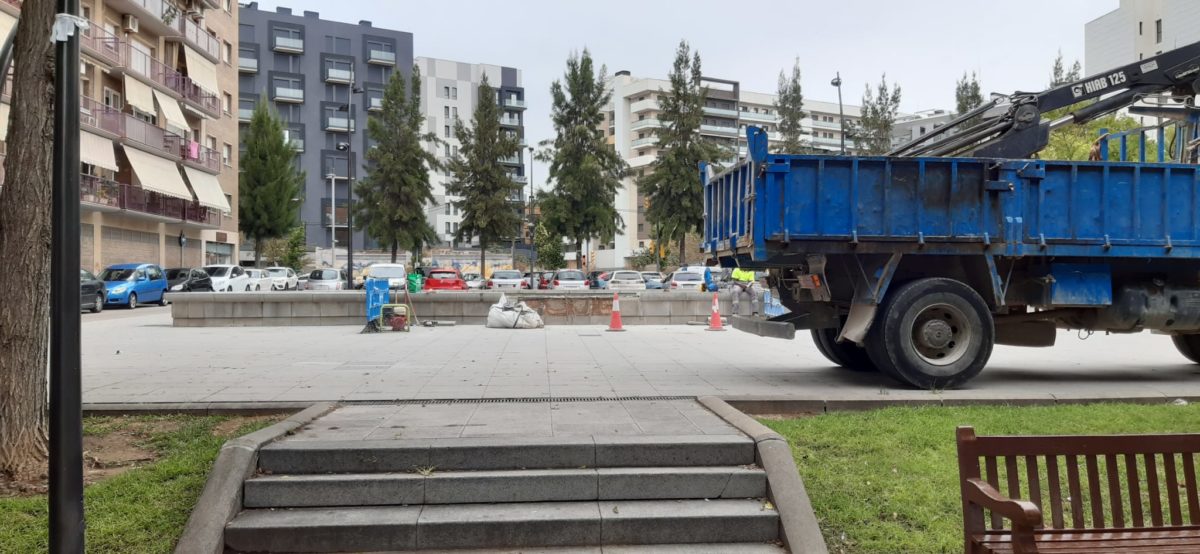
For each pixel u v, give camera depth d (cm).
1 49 597
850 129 6175
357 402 744
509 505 512
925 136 1016
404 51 9156
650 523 486
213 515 474
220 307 1934
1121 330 965
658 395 784
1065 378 980
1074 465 355
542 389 838
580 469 539
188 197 4266
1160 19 5494
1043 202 866
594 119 4338
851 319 884
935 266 911
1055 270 902
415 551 477
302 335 1659
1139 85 977
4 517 480
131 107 3981
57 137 381
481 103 4678
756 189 836
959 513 498
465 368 1043
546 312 2038
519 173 10919
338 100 8850
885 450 596
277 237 5522
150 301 3281
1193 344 1083
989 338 863
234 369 1028
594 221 4341
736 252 910
